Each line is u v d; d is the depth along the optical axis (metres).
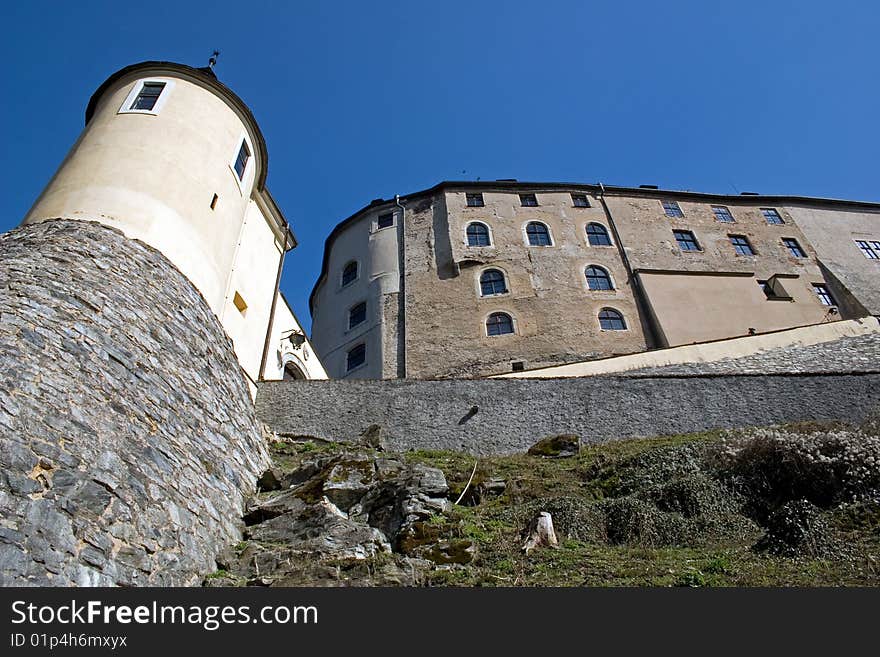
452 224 30.66
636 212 32.25
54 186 13.58
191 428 9.57
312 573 7.46
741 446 11.38
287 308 19.80
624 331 26.28
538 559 7.90
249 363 16.11
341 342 28.61
